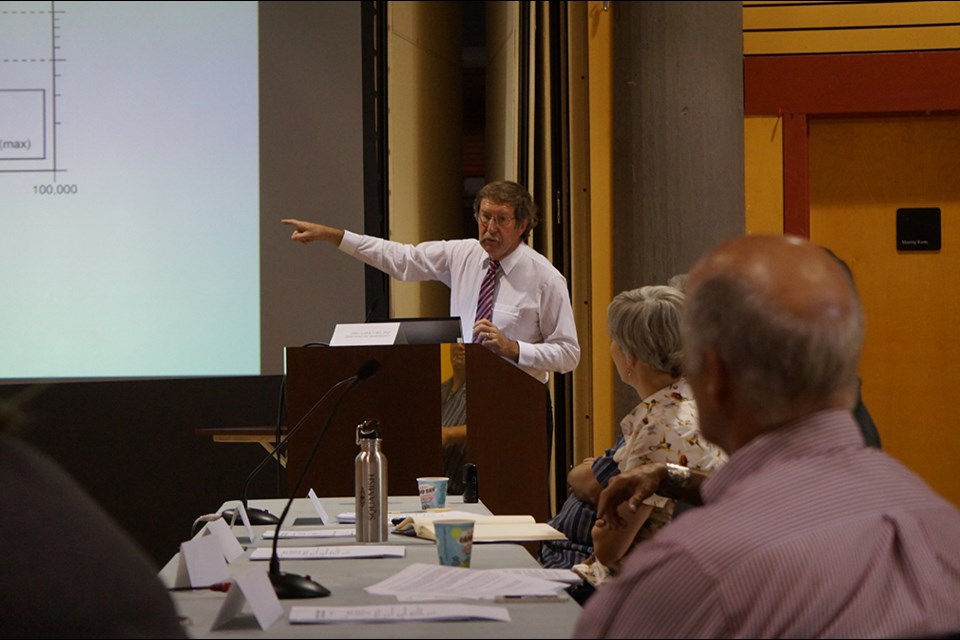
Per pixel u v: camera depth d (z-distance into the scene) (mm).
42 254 7266
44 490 1731
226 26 7445
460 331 4586
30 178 7254
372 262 6004
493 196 5789
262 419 7910
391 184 7801
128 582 1698
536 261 5863
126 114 7320
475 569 2574
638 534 3172
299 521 3523
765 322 1560
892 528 1516
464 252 6074
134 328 7309
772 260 1603
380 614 2076
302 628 2010
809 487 1528
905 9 7059
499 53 8039
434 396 4285
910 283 7168
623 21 6949
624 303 3256
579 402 7078
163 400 7840
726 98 6812
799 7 7090
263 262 7449
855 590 1464
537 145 7469
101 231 7289
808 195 7090
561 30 7242
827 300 1568
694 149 6777
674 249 6781
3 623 1632
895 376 7168
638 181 6855
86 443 7750
